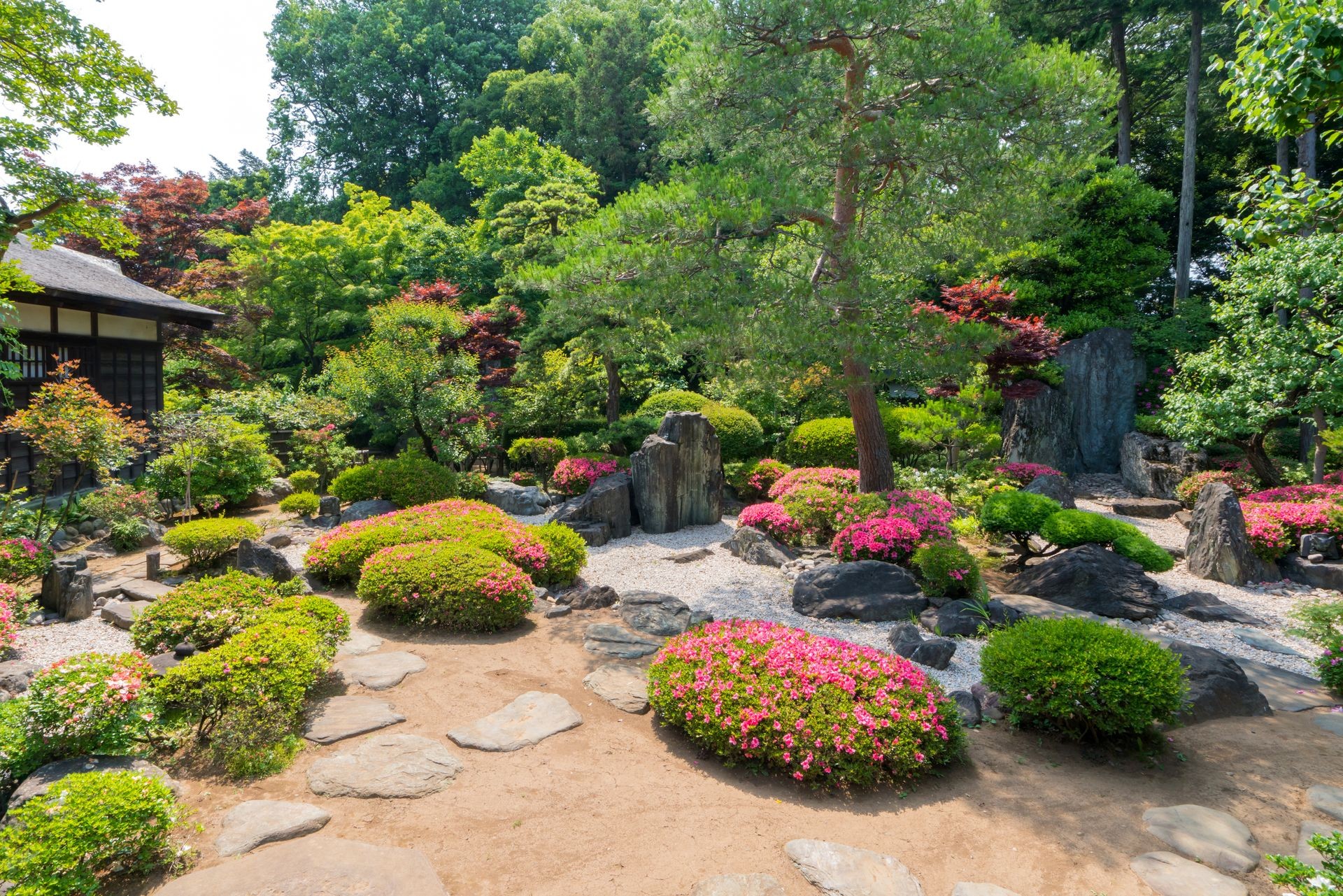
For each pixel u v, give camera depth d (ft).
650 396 64.75
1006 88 28.53
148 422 45.29
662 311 30.32
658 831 12.09
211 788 13.07
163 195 75.87
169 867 10.77
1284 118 13.33
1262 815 13.12
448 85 141.08
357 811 12.42
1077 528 26.71
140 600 23.43
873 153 29.91
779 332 27.55
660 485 36.29
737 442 49.44
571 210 60.49
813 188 31.32
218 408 50.34
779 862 11.37
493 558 22.98
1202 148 71.51
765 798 13.32
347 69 134.41
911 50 28.91
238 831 11.64
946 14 29.71
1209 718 17.16
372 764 13.85
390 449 64.44
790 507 32.04
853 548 26.84
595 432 59.82
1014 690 16.02
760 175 29.55
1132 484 51.47
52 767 12.45
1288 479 43.09
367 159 135.54
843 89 32.78
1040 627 16.96
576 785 13.46
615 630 21.84
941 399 44.96
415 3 145.38
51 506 34.09
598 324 38.45
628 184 109.09
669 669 16.56
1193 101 59.47
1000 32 29.91
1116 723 14.96
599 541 33.53
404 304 50.01
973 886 10.94
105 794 10.61
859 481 35.06
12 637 18.70
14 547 24.04
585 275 28.68
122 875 10.61
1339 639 19.21
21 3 25.12
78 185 29.01
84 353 40.65
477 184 105.50
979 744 15.76
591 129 106.83
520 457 53.47
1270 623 24.09
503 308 63.10
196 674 14.44
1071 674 15.21
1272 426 43.62
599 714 16.52
